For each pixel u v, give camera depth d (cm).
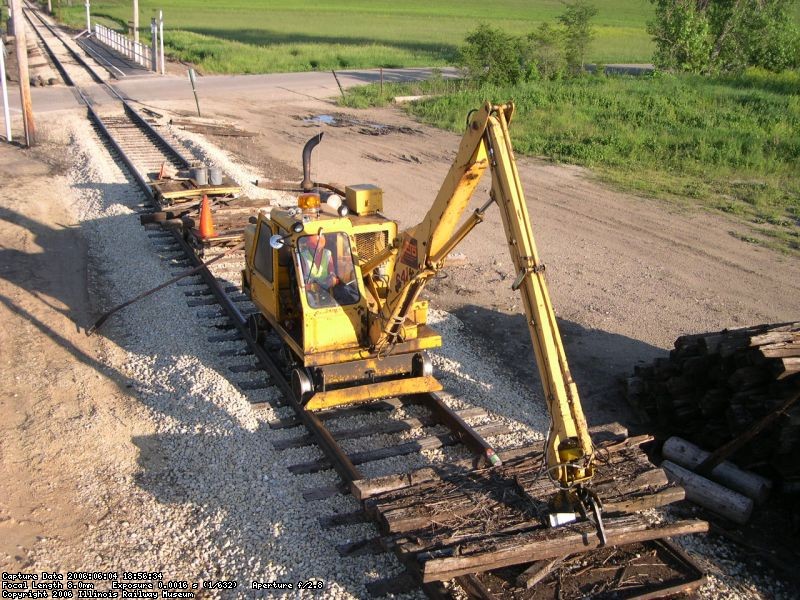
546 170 2297
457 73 4288
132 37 5728
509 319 1273
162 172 1753
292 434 899
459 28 7775
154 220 1598
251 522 748
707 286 1422
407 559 652
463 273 1474
